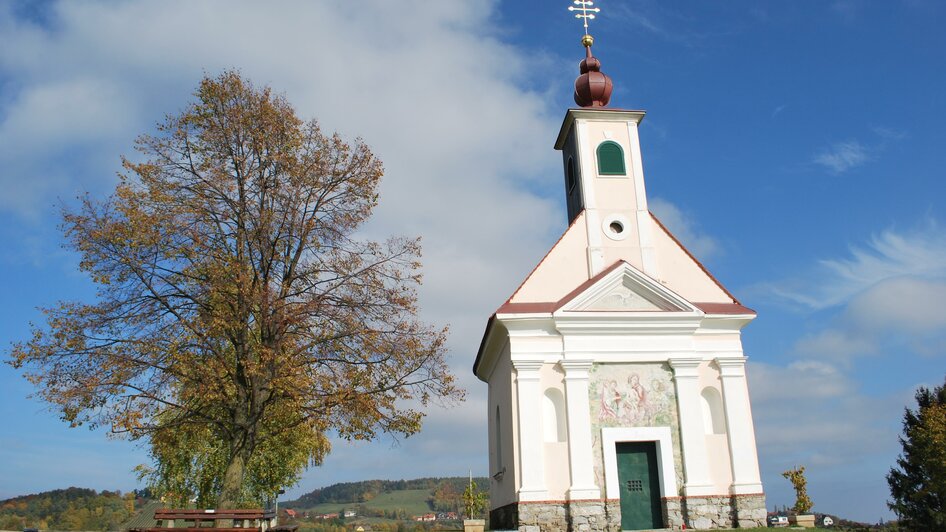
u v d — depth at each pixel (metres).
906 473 45.28
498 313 23.14
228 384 19.33
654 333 23.55
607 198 26.23
